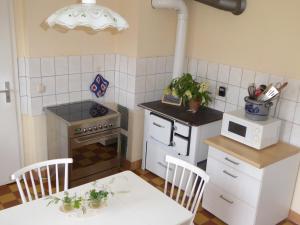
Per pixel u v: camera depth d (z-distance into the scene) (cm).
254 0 296
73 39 325
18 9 290
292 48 275
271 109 296
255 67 306
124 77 357
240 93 322
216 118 317
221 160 273
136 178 224
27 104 317
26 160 337
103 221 175
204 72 354
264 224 272
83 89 348
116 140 336
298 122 279
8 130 315
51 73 319
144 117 359
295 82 277
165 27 350
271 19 286
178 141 315
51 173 329
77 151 307
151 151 356
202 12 343
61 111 320
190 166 225
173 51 368
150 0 328
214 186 285
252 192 255
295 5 268
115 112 328
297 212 291
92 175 328
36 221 171
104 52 353
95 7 143
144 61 345
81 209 182
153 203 195
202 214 298
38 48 303
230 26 319
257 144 262
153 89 363
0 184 323
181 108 343
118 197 199
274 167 255
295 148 276
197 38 354
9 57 296
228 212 277
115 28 149
